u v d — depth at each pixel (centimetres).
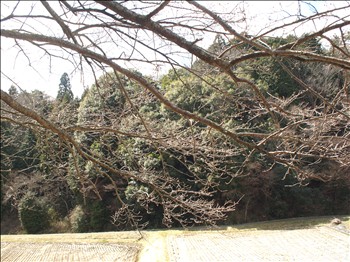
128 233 2088
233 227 2072
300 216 2169
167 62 321
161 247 1758
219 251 1627
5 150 1240
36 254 1916
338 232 1759
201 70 372
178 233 1995
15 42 325
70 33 278
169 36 264
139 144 515
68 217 2356
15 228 2572
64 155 564
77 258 1761
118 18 280
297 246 1605
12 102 284
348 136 402
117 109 500
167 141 394
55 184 1580
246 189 1917
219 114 493
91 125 409
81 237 2128
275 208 2164
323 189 2061
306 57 259
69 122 514
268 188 2083
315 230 1847
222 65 267
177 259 1545
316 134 350
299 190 2091
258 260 1439
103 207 2141
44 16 294
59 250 1945
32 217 2338
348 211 2038
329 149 348
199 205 431
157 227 2117
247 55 264
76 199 2206
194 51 266
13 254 1947
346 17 246
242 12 311
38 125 379
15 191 966
